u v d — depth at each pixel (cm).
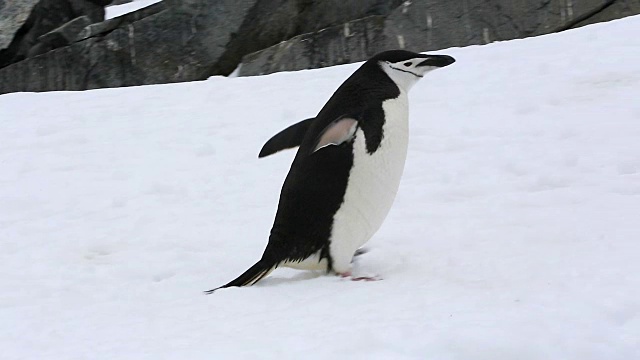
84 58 3000
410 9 2847
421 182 1234
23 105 1989
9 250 1059
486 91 1692
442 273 812
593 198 1074
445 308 679
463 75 1828
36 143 1661
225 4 2964
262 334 646
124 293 846
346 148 799
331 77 1992
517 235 937
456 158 1333
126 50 2988
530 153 1320
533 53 1931
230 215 1165
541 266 802
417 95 1725
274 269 848
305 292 773
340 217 813
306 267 844
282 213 823
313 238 820
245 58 2964
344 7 2984
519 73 1784
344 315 683
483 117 1538
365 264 873
